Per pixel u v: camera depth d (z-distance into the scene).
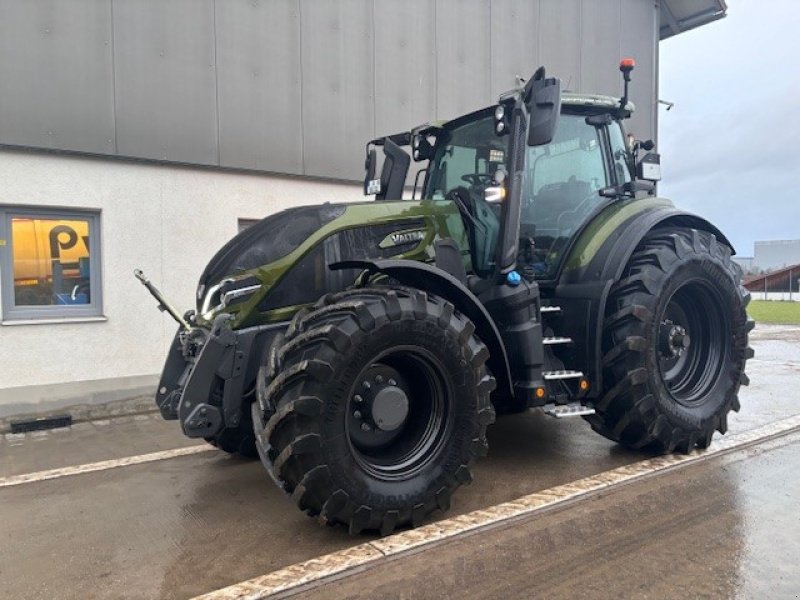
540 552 2.75
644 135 11.13
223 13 6.66
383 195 4.93
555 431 4.82
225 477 3.90
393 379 3.12
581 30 10.07
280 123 7.11
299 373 2.71
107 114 6.02
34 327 5.73
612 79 10.55
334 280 3.45
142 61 6.19
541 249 4.16
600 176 4.36
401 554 2.73
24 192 5.66
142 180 6.27
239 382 3.23
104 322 6.08
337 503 2.74
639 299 3.80
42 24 5.68
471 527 2.98
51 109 5.74
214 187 6.71
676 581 2.49
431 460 3.03
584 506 3.27
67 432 5.18
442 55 8.48
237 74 6.79
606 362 3.84
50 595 2.47
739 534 2.90
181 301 6.51
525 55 9.38
